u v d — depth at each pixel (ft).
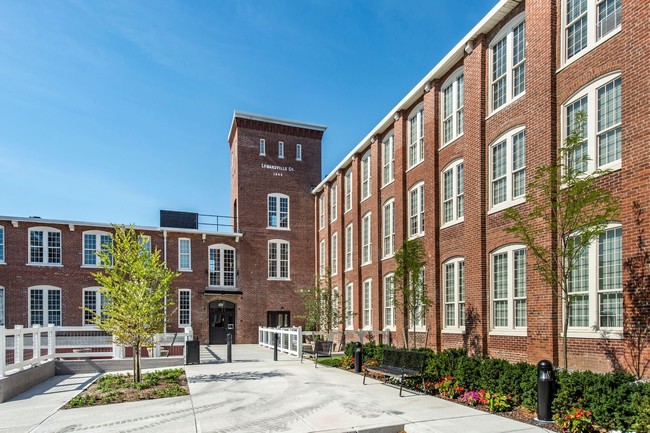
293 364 60.59
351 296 93.30
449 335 57.21
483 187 51.47
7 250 95.09
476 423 28.17
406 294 57.62
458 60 58.34
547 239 40.78
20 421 30.66
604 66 37.19
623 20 35.47
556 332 40.16
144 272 44.73
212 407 33.83
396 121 74.38
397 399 35.88
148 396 37.76
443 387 37.37
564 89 41.39
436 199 61.72
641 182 33.27
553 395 28.32
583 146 39.01
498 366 34.47
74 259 99.55
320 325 96.58
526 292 43.96
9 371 41.60
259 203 117.91
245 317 112.16
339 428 27.68
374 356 53.47
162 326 46.83
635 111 34.06
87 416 31.73
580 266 38.70
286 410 32.50
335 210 106.52
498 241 48.67
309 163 124.36
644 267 32.71
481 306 50.14
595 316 36.91
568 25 41.81
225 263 112.98
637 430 23.61
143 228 105.91
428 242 62.54
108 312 44.32
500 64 51.03
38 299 96.32
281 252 118.52
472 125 53.52
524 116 45.55
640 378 31.22
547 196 35.99
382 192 80.59
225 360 65.05
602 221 30.94
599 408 25.80
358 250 88.99
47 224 98.48
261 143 120.67
